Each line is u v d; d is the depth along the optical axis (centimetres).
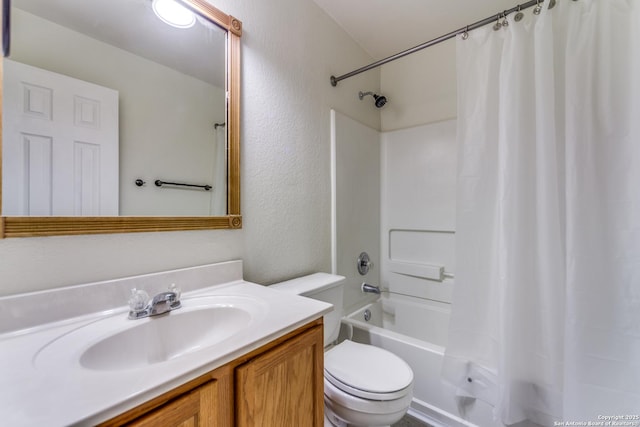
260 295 96
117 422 43
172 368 51
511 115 120
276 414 68
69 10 79
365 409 101
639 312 96
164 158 98
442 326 189
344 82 186
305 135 154
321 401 83
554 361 113
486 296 131
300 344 76
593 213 103
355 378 108
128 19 91
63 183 77
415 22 179
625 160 99
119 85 88
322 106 167
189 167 104
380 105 212
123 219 86
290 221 145
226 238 116
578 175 105
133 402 44
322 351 84
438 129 200
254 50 126
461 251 136
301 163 151
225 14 113
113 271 85
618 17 101
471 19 175
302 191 152
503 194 121
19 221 69
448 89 199
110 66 87
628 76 99
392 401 101
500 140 123
